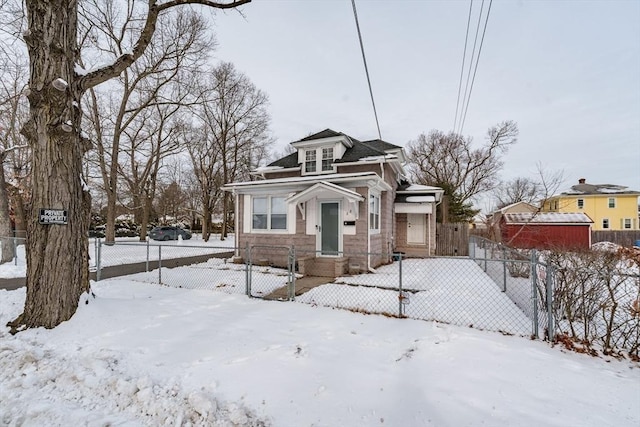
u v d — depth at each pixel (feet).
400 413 8.08
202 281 27.12
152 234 87.66
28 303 14.14
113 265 37.86
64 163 14.52
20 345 12.37
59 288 14.25
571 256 15.10
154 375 10.04
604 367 10.74
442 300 19.89
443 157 111.14
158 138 76.59
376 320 15.76
